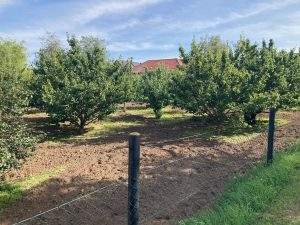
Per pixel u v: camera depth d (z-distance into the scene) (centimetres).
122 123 2303
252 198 837
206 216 747
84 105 1911
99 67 1952
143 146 1559
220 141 1709
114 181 1064
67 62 1970
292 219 773
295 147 1347
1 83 1018
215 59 1986
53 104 1877
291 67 2334
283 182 977
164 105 2484
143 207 869
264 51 2147
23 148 1004
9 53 2811
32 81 2047
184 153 1419
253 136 1866
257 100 1933
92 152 1481
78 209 863
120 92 1947
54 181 1077
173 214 833
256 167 1091
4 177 1074
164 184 1020
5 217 838
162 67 3056
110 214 845
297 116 2700
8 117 996
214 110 2017
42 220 810
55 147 1608
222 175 1116
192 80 1972
